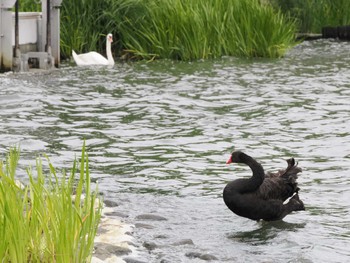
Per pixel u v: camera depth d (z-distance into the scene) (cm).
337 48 3203
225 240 993
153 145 1509
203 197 1176
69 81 2266
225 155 1439
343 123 1739
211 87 2206
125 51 2909
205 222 1061
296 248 966
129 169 1326
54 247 779
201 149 1483
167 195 1179
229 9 2953
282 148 1499
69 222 772
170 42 2842
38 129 1623
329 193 1209
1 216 767
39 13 2566
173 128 1670
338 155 1446
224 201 1059
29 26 2534
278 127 1695
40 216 793
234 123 1733
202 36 2850
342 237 1013
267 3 3416
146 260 898
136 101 1977
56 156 1393
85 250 791
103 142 1523
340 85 2262
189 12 2864
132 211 1093
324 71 2542
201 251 934
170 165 1359
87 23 2877
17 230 763
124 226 1005
